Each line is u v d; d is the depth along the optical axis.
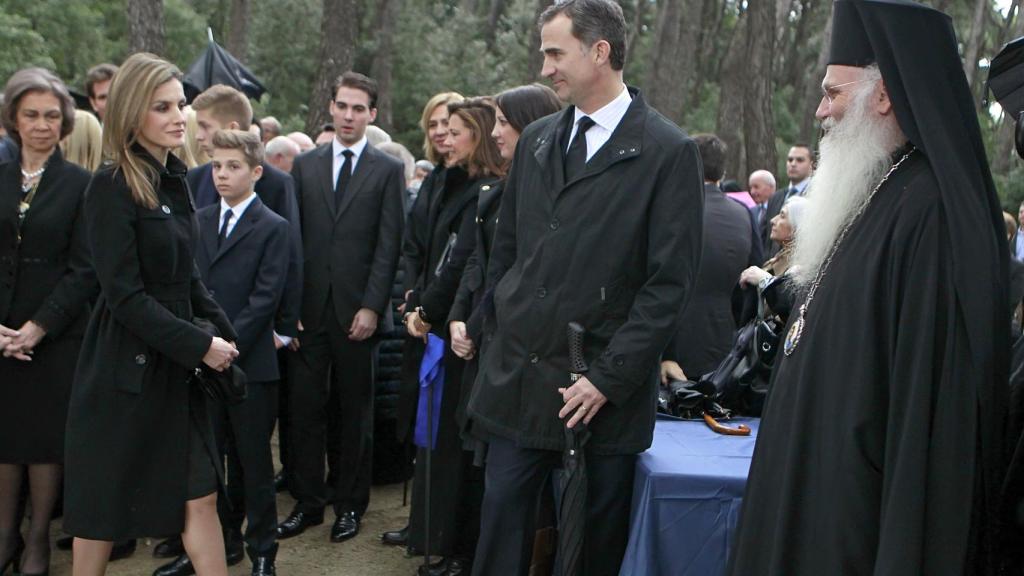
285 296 4.12
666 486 2.76
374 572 4.06
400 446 5.20
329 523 4.63
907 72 2.02
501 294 2.95
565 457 2.75
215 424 3.77
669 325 2.70
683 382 3.65
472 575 2.98
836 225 2.18
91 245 2.88
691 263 2.74
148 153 2.93
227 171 3.87
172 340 2.89
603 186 2.78
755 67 17.78
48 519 3.89
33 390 3.77
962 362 1.90
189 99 6.25
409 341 4.13
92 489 2.93
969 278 1.91
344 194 4.41
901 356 1.94
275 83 25.98
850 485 1.97
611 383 2.68
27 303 3.73
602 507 2.88
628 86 2.94
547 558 3.33
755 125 17.84
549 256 2.81
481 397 2.94
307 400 4.40
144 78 2.84
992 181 2.06
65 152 4.21
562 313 2.78
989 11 28.25
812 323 2.11
